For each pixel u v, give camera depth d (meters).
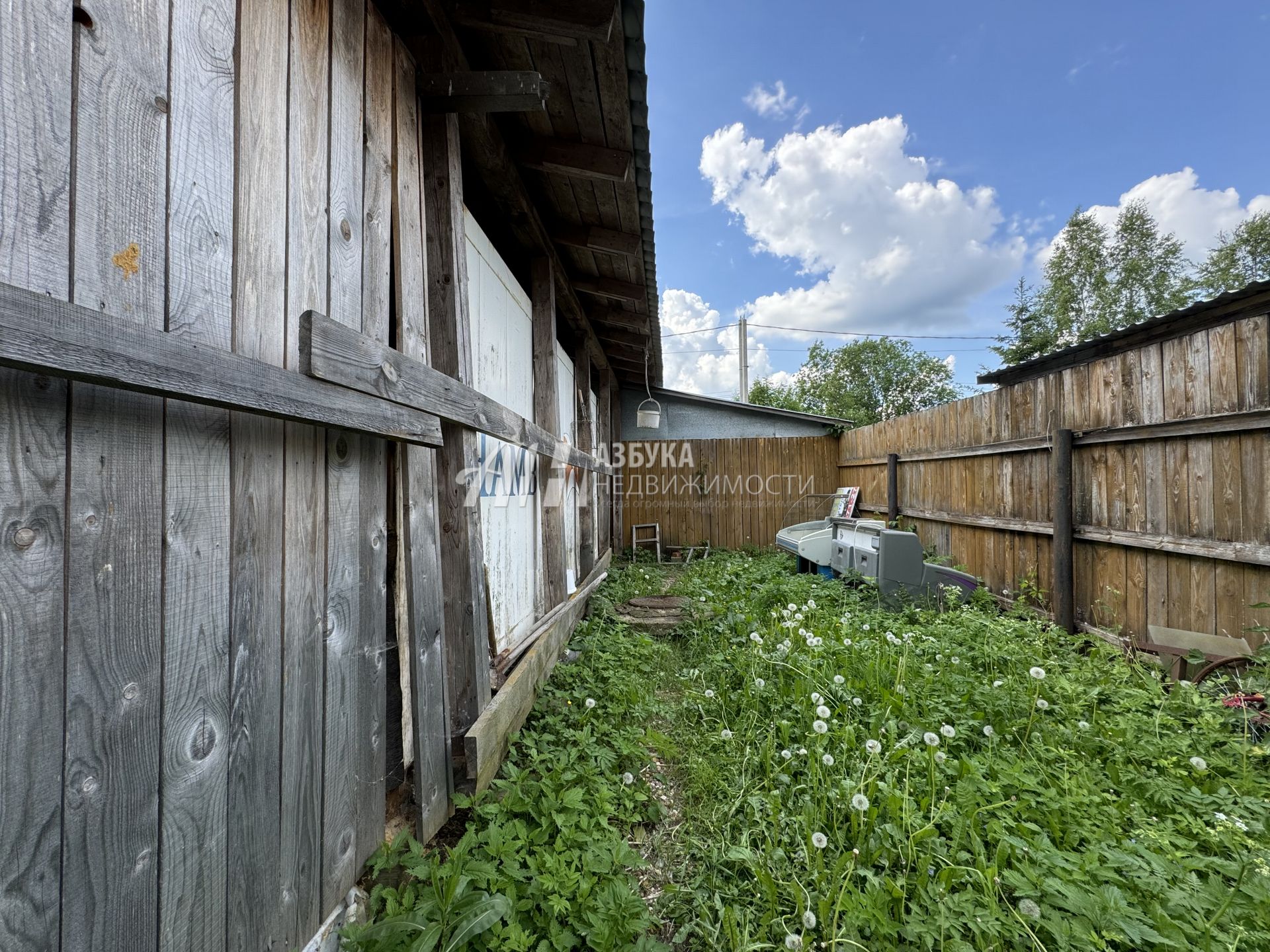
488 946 1.13
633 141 2.34
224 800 0.83
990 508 4.04
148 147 0.73
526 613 2.75
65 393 0.62
